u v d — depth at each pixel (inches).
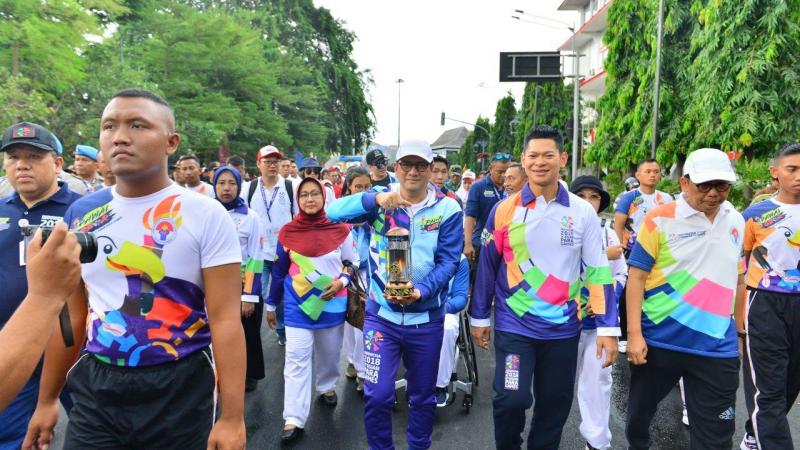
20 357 47.3
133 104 76.0
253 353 199.2
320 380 187.5
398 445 161.5
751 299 144.6
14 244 123.3
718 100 479.5
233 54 1117.7
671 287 125.1
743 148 469.7
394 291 125.3
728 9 467.5
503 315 131.3
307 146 1524.4
